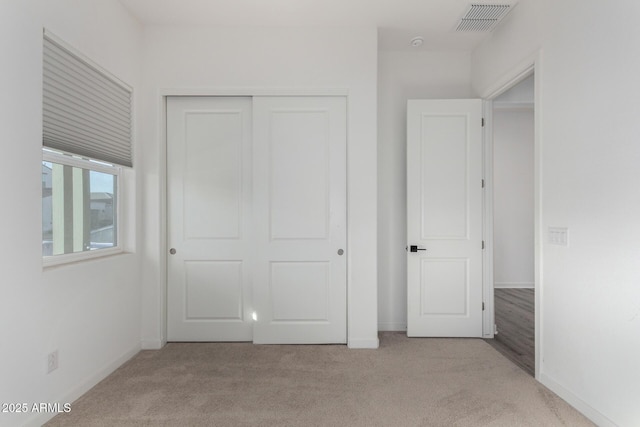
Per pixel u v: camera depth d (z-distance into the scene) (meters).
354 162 3.01
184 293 3.11
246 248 3.11
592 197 1.94
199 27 3.02
